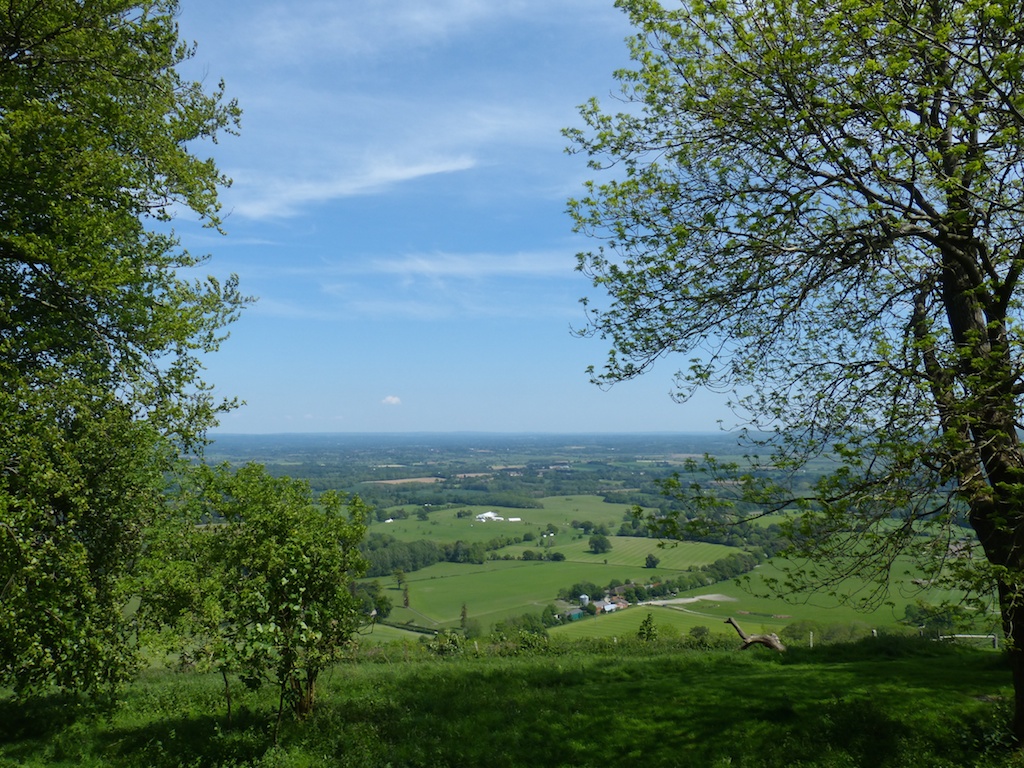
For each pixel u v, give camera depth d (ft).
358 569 39.47
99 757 35.73
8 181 36.81
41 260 36.96
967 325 32.32
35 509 31.12
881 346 28.07
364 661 70.79
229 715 39.42
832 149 28.14
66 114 39.29
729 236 32.63
